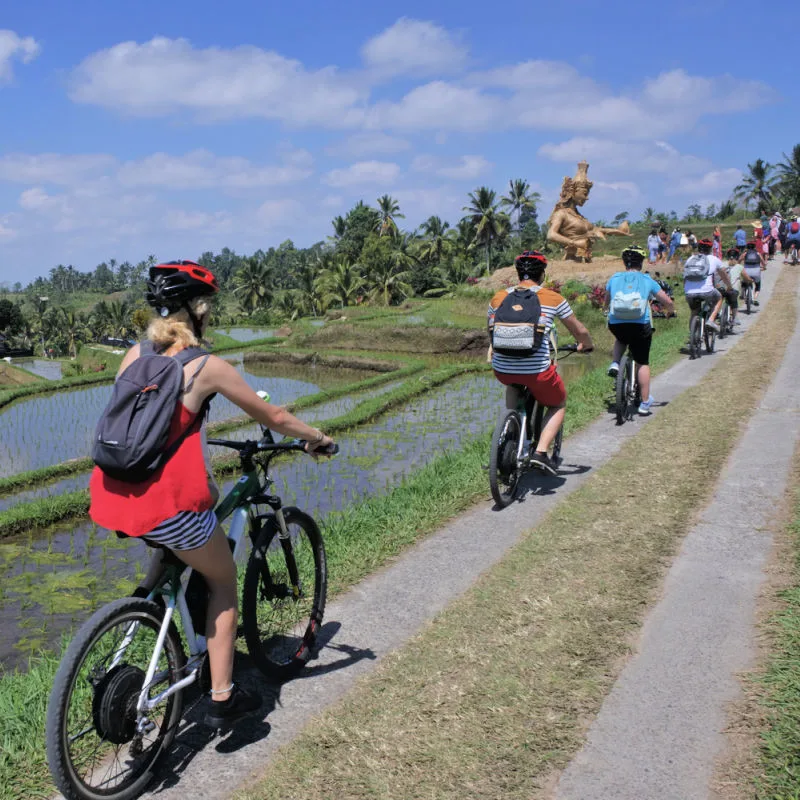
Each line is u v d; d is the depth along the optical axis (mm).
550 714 3254
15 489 10344
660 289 8289
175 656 3078
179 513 2789
